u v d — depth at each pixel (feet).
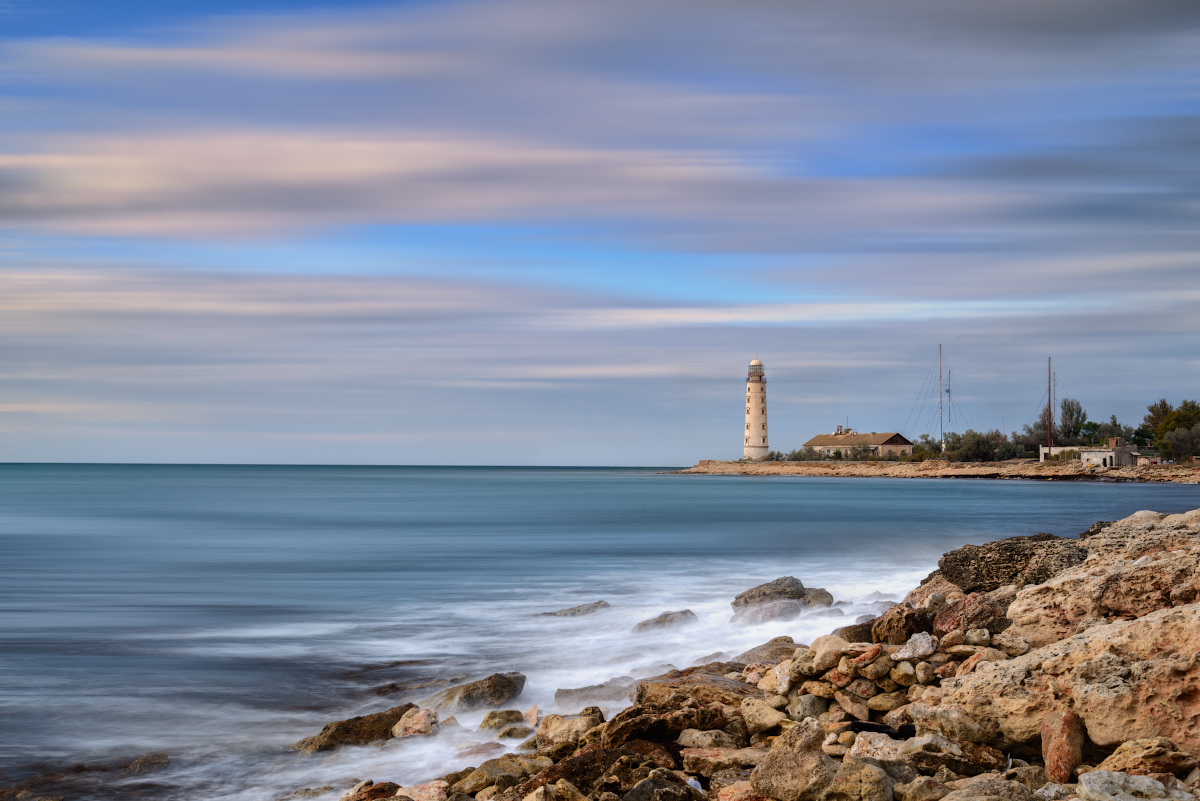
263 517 238.68
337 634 74.13
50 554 142.72
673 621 74.33
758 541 166.09
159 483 566.77
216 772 41.09
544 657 64.54
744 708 40.65
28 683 57.47
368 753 43.04
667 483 613.11
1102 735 30.42
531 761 38.11
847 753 33.86
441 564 129.08
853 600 88.84
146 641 71.36
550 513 261.03
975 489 465.06
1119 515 239.91
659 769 33.71
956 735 33.53
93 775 40.75
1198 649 30.99
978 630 44.93
